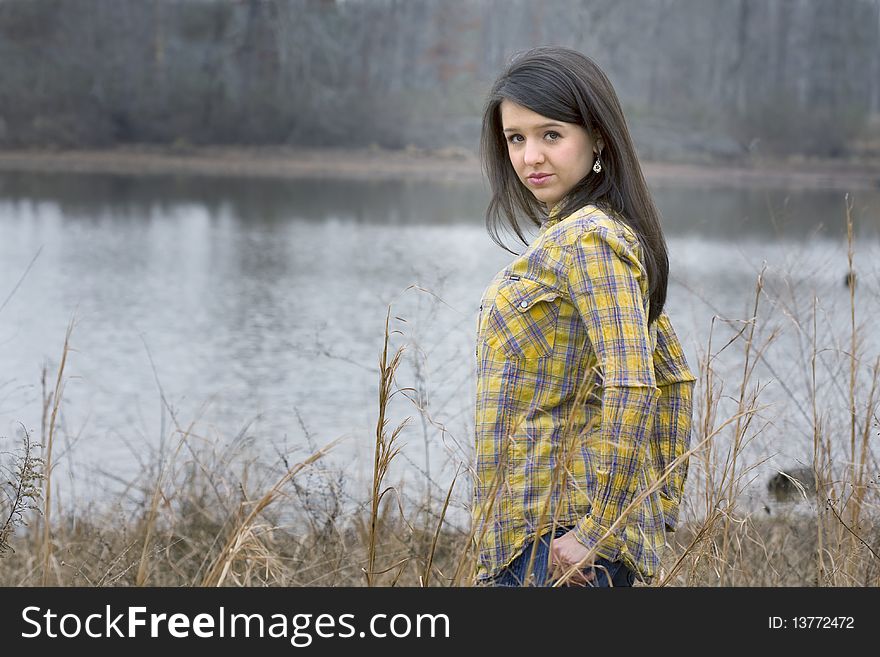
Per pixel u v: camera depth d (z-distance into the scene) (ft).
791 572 20.75
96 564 24.08
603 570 14.34
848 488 21.59
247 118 355.15
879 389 23.94
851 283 22.39
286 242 147.23
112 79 354.54
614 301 13.97
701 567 19.08
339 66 375.45
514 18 365.40
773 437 24.48
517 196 16.58
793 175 293.64
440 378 33.76
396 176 314.96
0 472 23.77
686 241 116.78
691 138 317.42
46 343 71.72
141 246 140.05
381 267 118.62
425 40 373.81
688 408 15.87
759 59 360.69
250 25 367.45
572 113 14.90
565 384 14.57
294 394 55.62
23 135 338.54
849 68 370.32
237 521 18.17
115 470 34.88
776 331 23.21
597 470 13.96
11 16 347.36
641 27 354.95
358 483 27.73
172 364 65.00
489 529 14.75
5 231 153.17
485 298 15.06
